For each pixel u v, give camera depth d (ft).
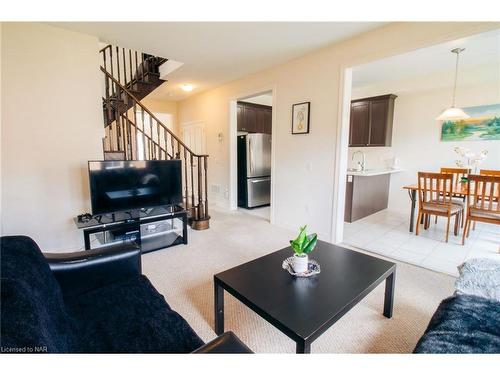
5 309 2.46
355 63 9.58
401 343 5.27
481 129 13.66
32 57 8.44
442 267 8.64
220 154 17.60
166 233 11.78
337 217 10.85
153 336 3.63
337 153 10.54
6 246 3.84
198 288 7.36
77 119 9.37
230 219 14.78
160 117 22.66
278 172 13.19
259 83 13.76
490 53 11.32
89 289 4.96
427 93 15.26
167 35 9.36
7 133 8.25
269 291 4.74
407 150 16.29
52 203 9.13
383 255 9.69
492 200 10.69
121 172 9.14
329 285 4.94
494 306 4.02
